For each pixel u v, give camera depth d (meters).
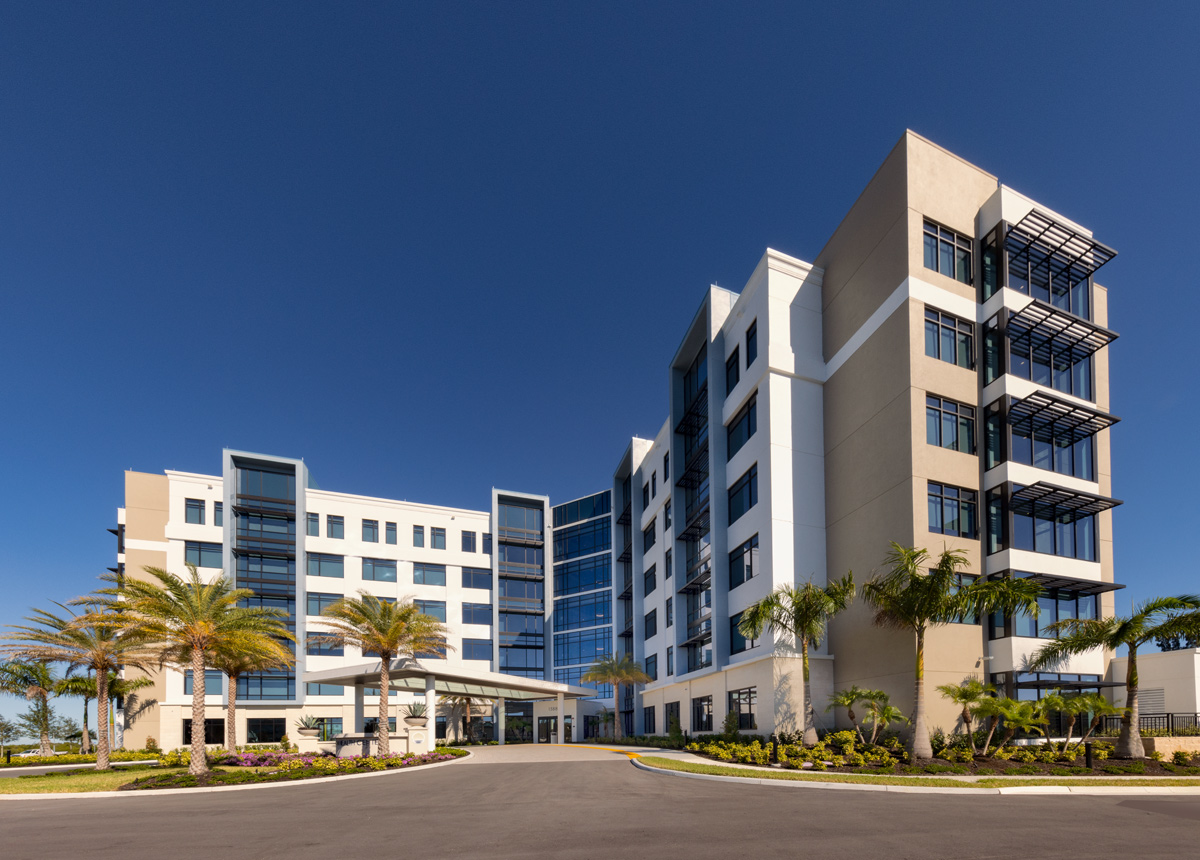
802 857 10.11
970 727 25.03
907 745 26.03
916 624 24.47
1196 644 25.47
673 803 16.06
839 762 23.27
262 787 24.75
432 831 13.20
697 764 25.06
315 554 62.75
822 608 26.97
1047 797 16.97
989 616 28.14
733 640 37.97
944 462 29.33
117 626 33.41
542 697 60.62
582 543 76.00
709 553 41.06
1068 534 30.73
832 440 34.88
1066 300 33.19
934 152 32.16
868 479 31.55
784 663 31.14
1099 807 15.11
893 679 27.86
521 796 18.61
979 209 32.84
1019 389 30.27
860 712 29.19
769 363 35.28
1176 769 22.72
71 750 61.09
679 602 47.00
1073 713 24.19
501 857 10.51
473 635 68.12
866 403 32.31
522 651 70.19
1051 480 30.55
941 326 30.72
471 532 70.62
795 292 36.75
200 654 28.75
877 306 32.28
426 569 67.38
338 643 38.06
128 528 56.19
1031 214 31.14
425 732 40.03
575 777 23.72
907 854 10.28
